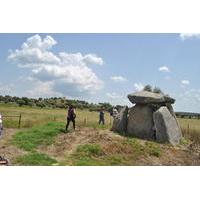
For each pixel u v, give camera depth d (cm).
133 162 2114
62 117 4288
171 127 2761
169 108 2975
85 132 2712
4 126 3181
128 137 2655
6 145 2233
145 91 2984
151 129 2808
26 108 6969
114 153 2214
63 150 2233
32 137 2427
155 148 2398
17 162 1862
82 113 6675
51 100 8481
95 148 2202
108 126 3409
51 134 2559
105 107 6544
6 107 6744
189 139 2977
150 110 2872
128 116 2916
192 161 2262
